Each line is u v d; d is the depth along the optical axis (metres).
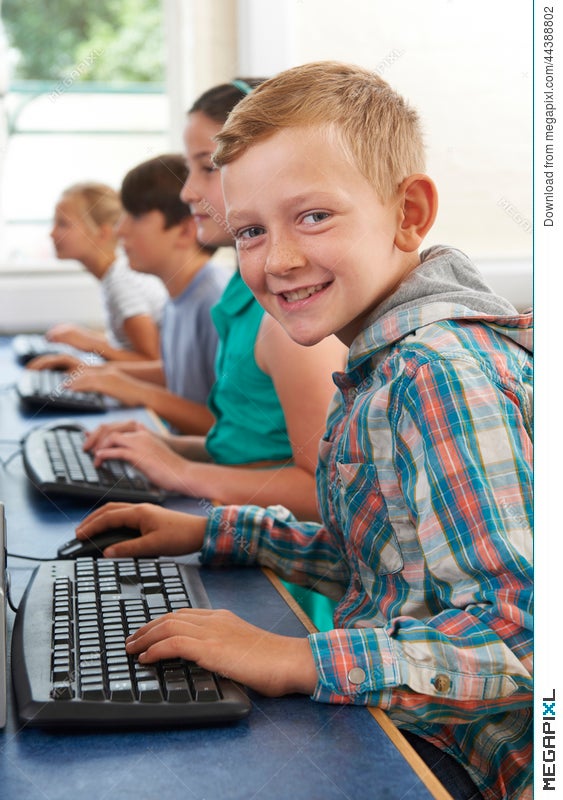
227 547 1.01
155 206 1.87
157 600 0.84
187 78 2.64
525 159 2.56
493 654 0.69
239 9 2.51
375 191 0.81
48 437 1.45
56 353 2.31
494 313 0.82
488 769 0.78
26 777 0.60
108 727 0.66
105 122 2.97
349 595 0.90
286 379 1.27
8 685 0.72
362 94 0.83
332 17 2.49
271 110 0.80
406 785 0.60
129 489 1.23
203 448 1.59
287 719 0.69
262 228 0.81
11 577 0.95
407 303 0.82
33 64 3.95
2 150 2.88
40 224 2.95
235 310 1.47
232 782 0.60
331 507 0.94
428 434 0.73
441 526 0.72
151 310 2.51
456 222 2.56
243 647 0.72
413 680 0.70
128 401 1.86
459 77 2.51
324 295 0.81
